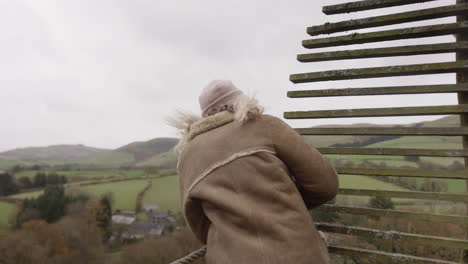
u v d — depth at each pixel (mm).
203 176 1298
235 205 1202
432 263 1912
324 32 2264
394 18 2033
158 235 51906
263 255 1126
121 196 72062
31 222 46531
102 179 88375
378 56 2121
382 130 2037
